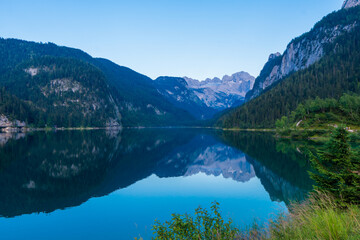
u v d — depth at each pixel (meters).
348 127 105.62
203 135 162.88
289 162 51.44
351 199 12.52
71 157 60.12
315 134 102.31
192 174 43.50
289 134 117.06
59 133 167.25
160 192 31.11
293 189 30.98
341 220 9.32
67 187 33.56
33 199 28.16
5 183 35.56
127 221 21.12
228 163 56.31
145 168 48.75
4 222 21.41
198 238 10.74
